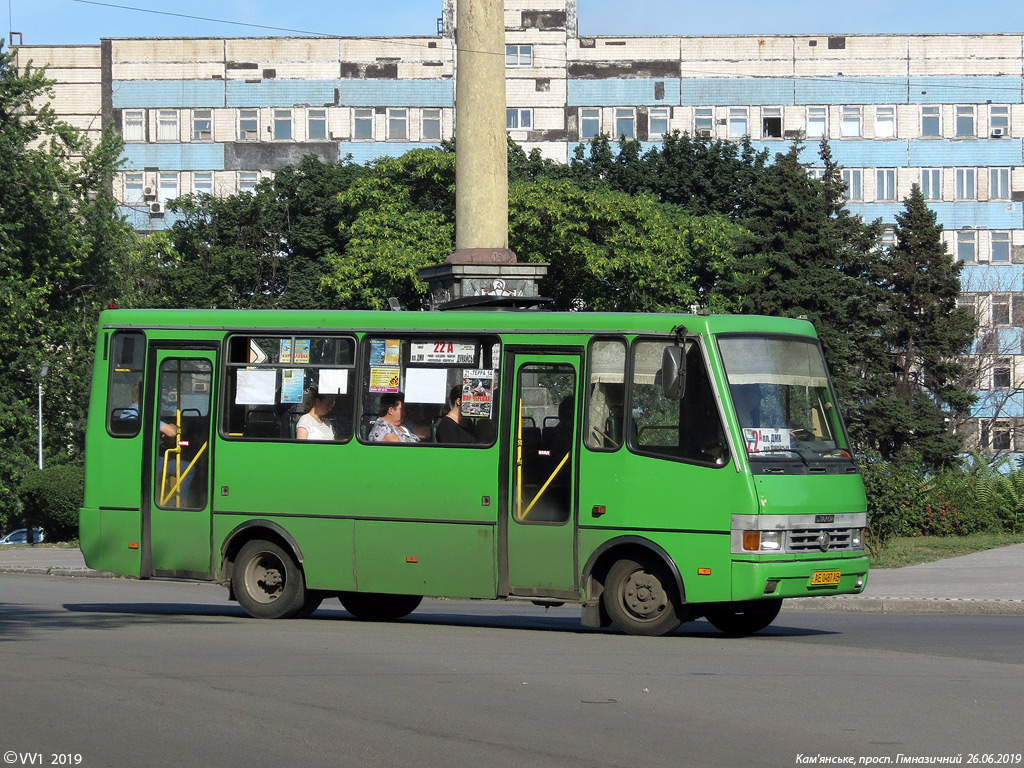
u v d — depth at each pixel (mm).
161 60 82250
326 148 81562
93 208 46875
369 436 15078
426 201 54312
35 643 12734
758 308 43375
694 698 9734
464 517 14492
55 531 38156
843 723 8828
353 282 51688
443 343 14844
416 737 8289
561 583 13992
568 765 7555
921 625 15914
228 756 7773
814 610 18641
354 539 15047
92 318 45781
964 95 79438
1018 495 28750
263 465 15562
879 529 26672
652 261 50219
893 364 47812
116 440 16359
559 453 14109
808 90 80000
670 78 80375
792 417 13969
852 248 51531
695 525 13422
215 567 15781
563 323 14266
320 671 10891
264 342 15773
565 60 80562
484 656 11898
